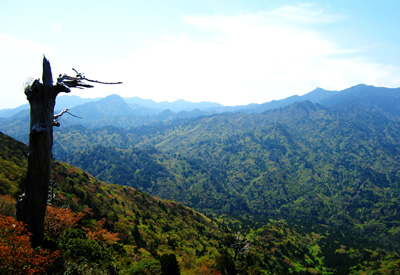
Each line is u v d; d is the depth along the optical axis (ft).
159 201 427.33
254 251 425.28
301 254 491.31
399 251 581.12
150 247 211.41
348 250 538.88
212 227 442.91
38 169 38.75
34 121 38.32
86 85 41.96
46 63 39.45
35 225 39.47
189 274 141.69
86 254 52.26
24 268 31.45
